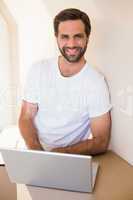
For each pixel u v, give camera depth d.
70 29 1.47
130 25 1.32
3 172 1.45
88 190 1.24
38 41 1.58
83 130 1.57
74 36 1.47
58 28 1.50
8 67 1.67
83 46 1.48
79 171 1.15
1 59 1.66
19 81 1.67
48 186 1.29
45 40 1.56
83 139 1.58
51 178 1.23
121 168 1.43
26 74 1.64
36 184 1.31
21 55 1.63
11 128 1.75
